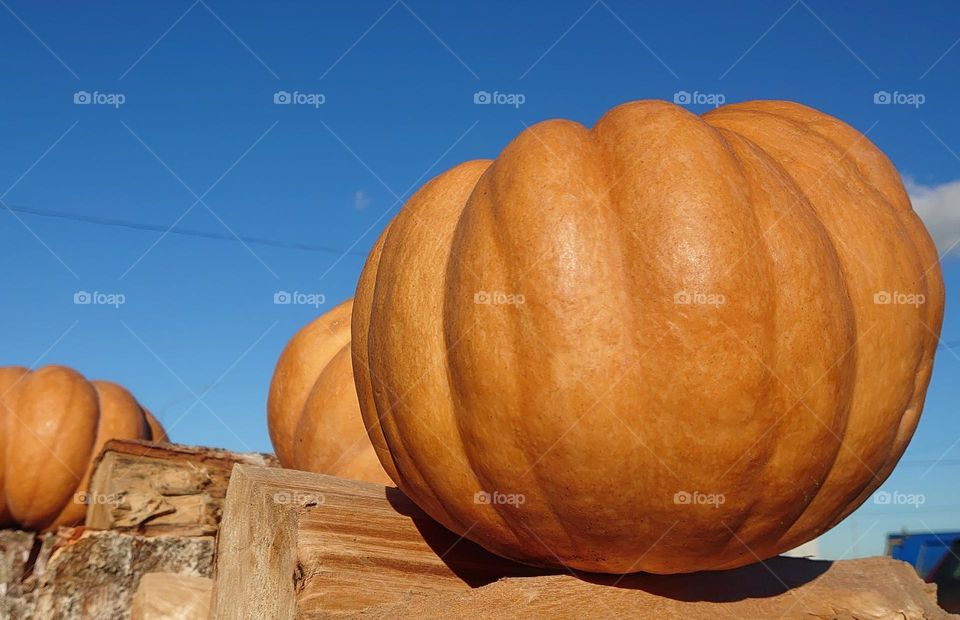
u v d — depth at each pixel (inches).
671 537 119.2
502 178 121.4
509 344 114.3
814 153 134.3
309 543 139.0
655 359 108.7
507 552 137.9
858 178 135.6
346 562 137.4
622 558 125.8
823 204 126.9
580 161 119.9
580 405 110.0
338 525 144.7
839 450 122.6
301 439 237.3
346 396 229.3
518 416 114.2
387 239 144.4
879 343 123.7
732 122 142.2
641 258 110.5
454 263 123.3
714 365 107.3
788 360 111.0
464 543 151.0
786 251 112.8
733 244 109.2
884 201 135.2
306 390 251.3
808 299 112.3
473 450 121.9
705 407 107.9
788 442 113.3
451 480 128.2
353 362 153.0
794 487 117.2
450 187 139.2
